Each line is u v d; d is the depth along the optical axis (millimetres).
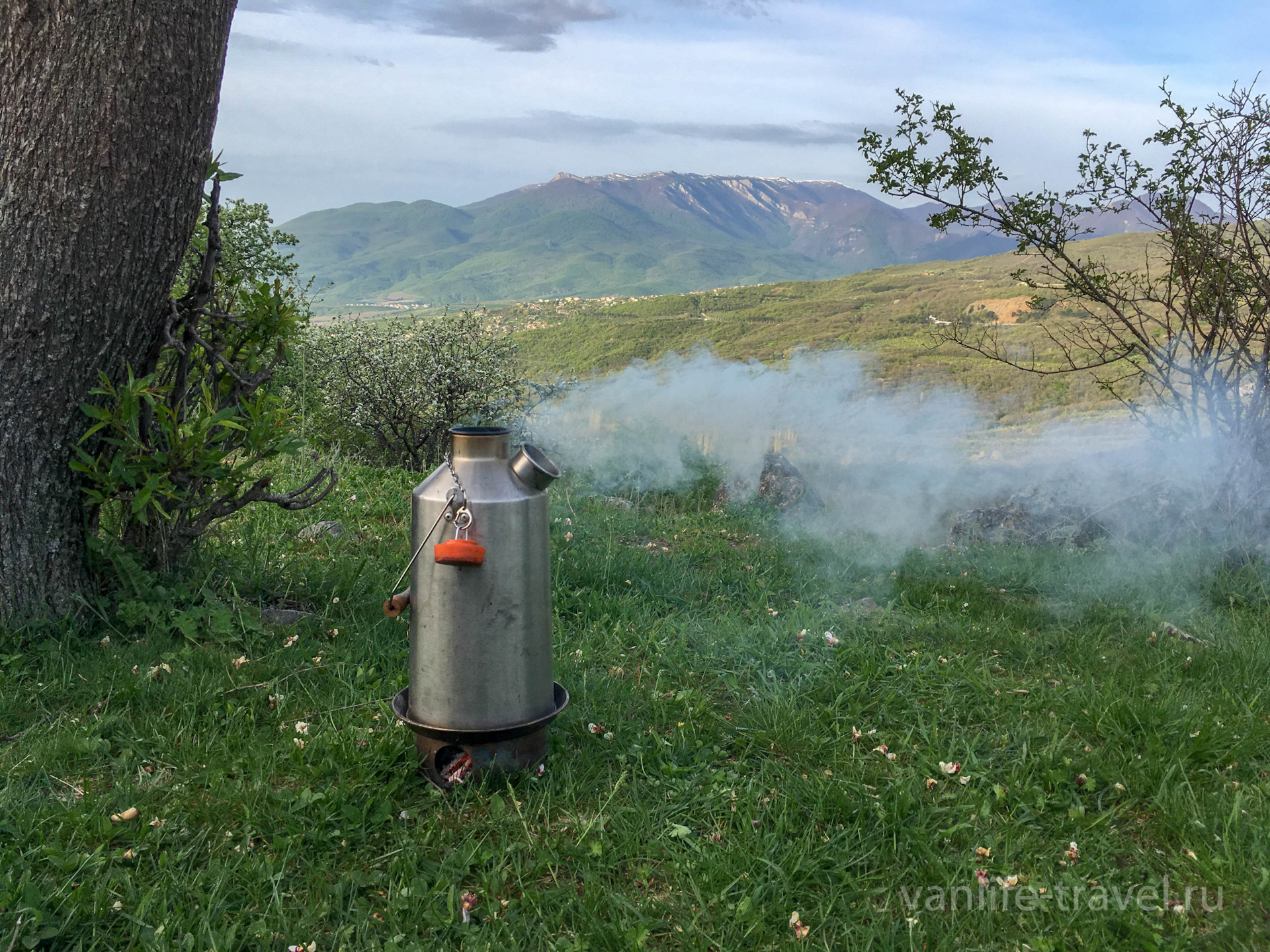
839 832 2650
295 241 13883
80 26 3377
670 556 5852
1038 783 3010
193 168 3766
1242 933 2223
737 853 2541
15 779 2773
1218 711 3482
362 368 13188
